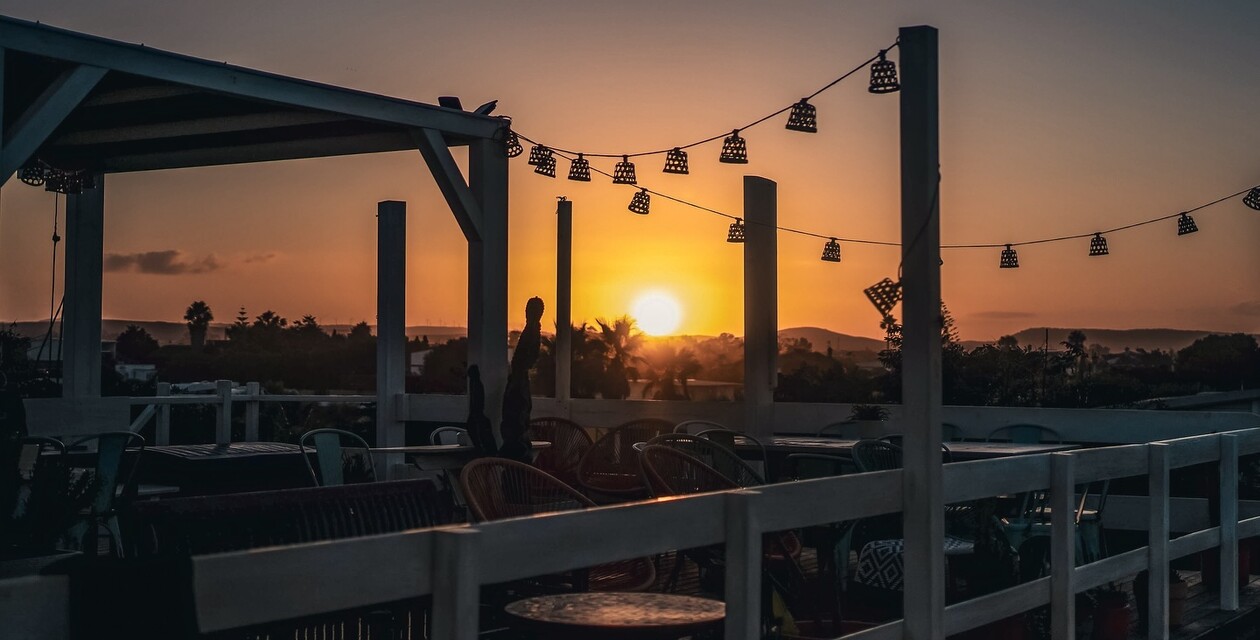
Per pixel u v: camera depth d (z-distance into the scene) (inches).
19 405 188.2
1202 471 340.5
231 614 87.7
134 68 230.5
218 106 287.7
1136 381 536.1
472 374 287.0
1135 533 347.6
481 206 300.0
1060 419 360.5
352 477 322.7
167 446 348.5
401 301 408.8
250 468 315.3
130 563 99.7
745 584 132.9
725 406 381.1
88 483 198.1
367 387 666.8
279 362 714.2
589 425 408.5
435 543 103.2
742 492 135.5
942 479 164.9
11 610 91.3
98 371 360.5
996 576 195.8
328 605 94.5
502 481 183.5
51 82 237.1
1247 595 269.7
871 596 220.7
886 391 490.9
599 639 132.0
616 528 120.7
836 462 292.7
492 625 173.5
